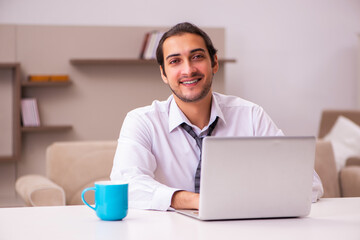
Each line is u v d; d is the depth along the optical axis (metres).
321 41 5.38
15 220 1.25
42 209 1.40
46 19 4.85
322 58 5.38
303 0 5.33
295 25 5.32
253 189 1.23
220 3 5.17
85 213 1.34
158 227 1.16
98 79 4.43
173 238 1.05
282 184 1.25
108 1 4.96
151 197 1.42
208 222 1.22
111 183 1.28
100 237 1.07
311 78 5.36
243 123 1.85
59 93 4.39
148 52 4.35
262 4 5.25
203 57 1.63
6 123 4.28
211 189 1.21
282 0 5.29
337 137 4.45
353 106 5.44
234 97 1.91
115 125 4.46
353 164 3.91
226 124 1.82
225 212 1.23
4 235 1.09
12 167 4.32
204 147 1.19
